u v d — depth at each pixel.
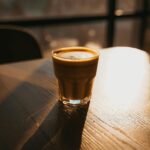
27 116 0.33
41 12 1.19
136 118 0.32
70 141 0.27
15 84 0.44
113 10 1.30
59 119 0.32
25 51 0.78
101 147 0.26
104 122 0.31
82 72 0.34
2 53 0.76
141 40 1.61
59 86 0.36
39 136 0.29
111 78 0.46
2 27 0.76
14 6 1.24
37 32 1.09
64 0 1.36
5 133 0.29
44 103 0.36
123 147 0.26
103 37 1.39
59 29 1.25
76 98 0.36
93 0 1.38
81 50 0.39
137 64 0.53
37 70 0.51
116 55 0.60
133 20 1.44
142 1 1.46
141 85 0.42
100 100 0.37
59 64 0.34
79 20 1.18
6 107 0.35
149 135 0.28
